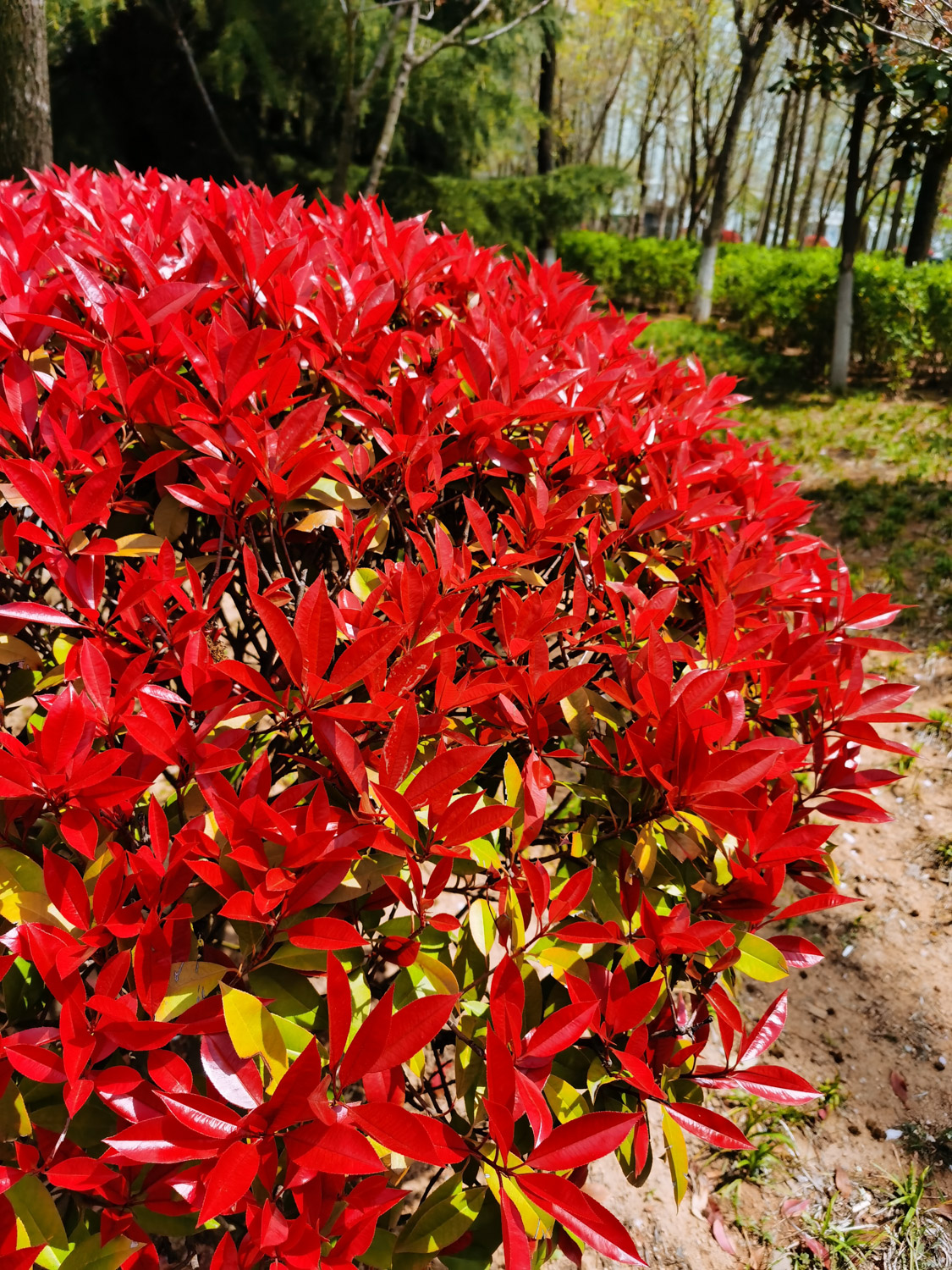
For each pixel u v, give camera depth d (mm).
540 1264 1225
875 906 3230
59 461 1450
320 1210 880
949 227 16359
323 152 14922
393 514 1729
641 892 1267
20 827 1100
